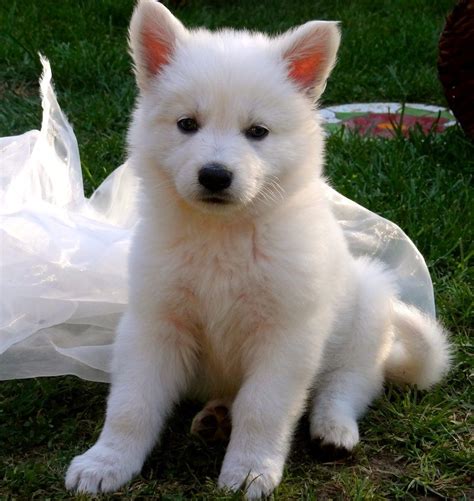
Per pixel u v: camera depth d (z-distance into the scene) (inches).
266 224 37.5
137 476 37.5
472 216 53.3
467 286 48.6
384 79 80.4
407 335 42.6
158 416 38.4
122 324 39.1
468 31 60.8
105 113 66.8
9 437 39.4
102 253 42.9
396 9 102.2
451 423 40.8
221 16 98.7
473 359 44.3
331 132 64.9
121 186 47.6
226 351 39.0
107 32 85.9
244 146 37.1
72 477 36.7
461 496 37.4
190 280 37.7
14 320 41.3
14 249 42.4
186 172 36.7
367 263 44.3
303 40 38.5
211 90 37.0
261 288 37.4
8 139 48.1
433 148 62.7
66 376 43.1
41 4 89.8
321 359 39.5
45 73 47.1
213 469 38.3
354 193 55.3
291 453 39.5
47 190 47.0
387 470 38.7
